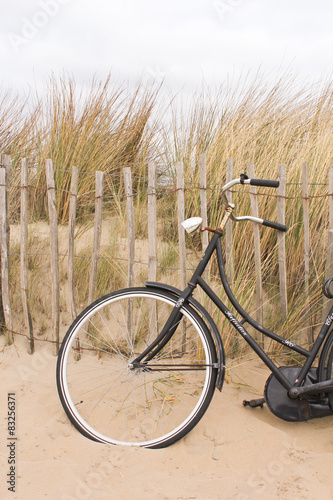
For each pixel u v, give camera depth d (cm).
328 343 211
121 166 419
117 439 210
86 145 396
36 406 228
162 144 406
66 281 321
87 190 384
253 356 272
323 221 291
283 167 261
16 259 325
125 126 435
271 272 299
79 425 210
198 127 402
